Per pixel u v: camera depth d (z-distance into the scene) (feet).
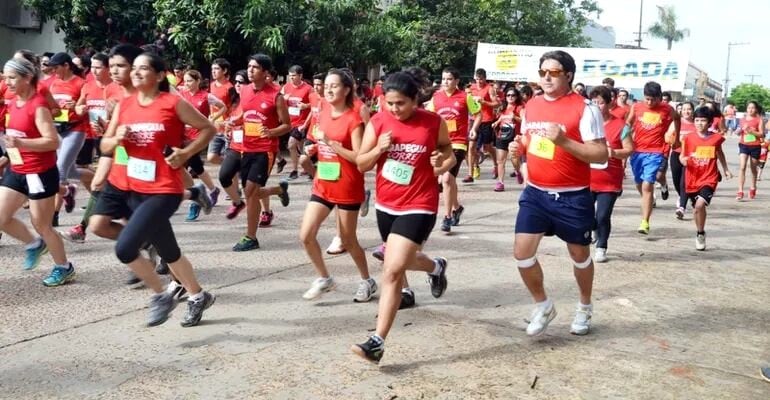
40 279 19.58
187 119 15.17
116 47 16.20
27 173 18.29
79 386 12.96
